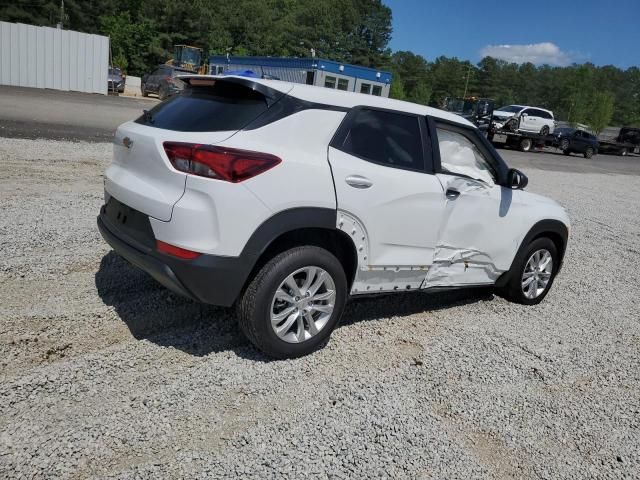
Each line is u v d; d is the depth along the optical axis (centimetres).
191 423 297
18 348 345
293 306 364
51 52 2620
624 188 1866
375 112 402
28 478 244
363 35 9800
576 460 318
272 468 272
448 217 441
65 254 510
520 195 514
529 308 555
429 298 541
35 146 1028
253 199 330
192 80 384
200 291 332
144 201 341
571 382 409
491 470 298
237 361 364
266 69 3250
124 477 253
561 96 10531
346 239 379
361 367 382
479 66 13650
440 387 371
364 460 288
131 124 391
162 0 6003
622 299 637
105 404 302
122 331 384
